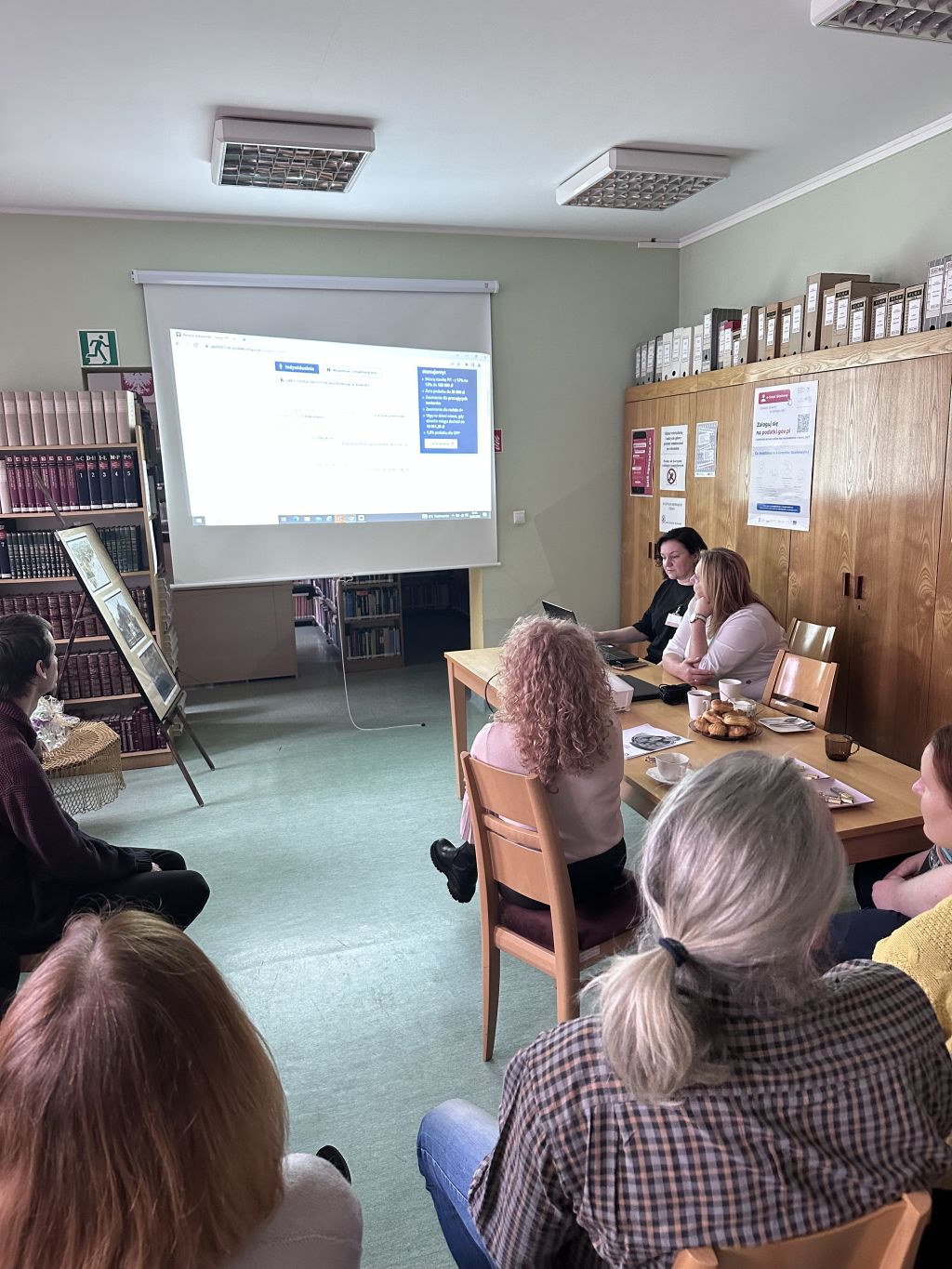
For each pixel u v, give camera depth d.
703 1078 0.70
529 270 5.03
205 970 0.68
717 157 3.67
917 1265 1.01
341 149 3.24
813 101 3.10
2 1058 0.61
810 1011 0.75
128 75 2.73
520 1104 0.79
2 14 2.32
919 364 3.09
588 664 1.81
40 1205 0.58
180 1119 0.60
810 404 3.66
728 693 2.74
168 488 4.57
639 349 5.22
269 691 5.57
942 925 1.22
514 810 1.85
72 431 4.07
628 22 2.47
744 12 2.43
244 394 4.60
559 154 3.61
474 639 5.54
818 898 0.74
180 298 4.45
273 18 2.38
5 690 2.02
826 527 3.63
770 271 4.43
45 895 2.05
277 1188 0.68
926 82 2.94
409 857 3.23
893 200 3.59
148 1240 0.58
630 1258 0.73
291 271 4.63
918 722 3.25
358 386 4.79
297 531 4.81
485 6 2.35
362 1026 2.28
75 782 3.54
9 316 4.30
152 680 3.76
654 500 5.04
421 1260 1.60
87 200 4.10
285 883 3.04
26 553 4.13
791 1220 0.70
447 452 5.04
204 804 3.76
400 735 4.65
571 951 1.83
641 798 2.18
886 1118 0.74
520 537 5.33
